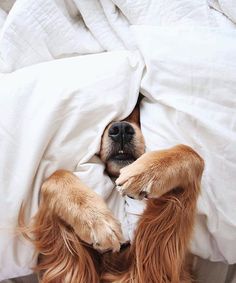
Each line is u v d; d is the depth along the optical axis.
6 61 1.08
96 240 0.84
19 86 0.93
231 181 0.91
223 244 0.95
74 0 1.14
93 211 0.86
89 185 0.92
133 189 0.84
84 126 0.94
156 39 1.00
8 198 0.88
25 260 0.93
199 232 0.97
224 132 0.90
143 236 0.93
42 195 0.90
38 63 1.08
